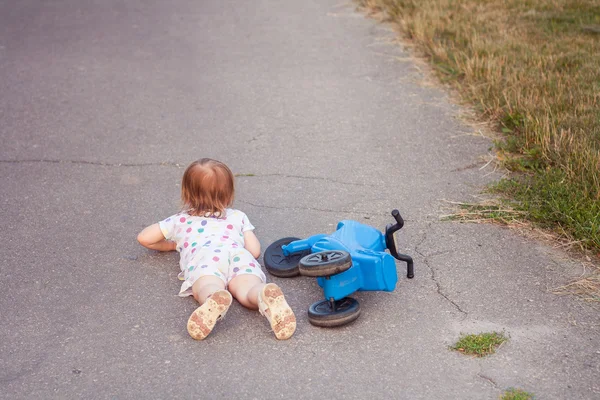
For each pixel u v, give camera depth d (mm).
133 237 4895
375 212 5191
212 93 7723
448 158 6113
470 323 3852
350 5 11430
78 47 9266
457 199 5355
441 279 4297
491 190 5434
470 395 3287
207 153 6293
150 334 3826
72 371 3525
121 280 4371
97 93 7691
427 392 3316
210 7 11414
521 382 3365
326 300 3969
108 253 4688
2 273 4438
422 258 4539
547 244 4668
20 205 5363
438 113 7137
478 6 10523
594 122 6129
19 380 3459
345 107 7328
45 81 8039
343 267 3652
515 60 8047
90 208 5320
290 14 10961
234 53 9062
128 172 5930
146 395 3346
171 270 4484
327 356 3604
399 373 3455
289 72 8367
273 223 5055
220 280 4008
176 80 8102
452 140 6488
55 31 10000
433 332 3779
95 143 6496
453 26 9461
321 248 4016
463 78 8000
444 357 3566
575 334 3732
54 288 4273
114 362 3592
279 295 3668
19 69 8422
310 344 3705
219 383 3416
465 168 5906
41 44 9398
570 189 5078
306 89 7836
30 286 4293
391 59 8805
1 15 10859
